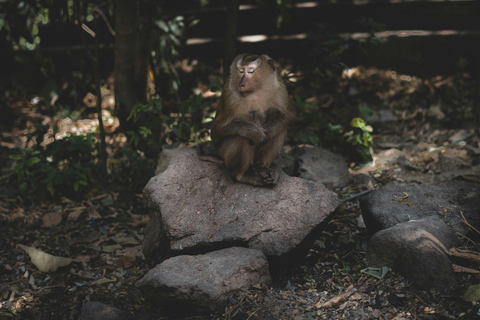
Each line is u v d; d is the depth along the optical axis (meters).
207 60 9.48
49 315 4.50
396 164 6.44
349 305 4.07
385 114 7.69
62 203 6.25
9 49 8.85
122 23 6.39
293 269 4.70
